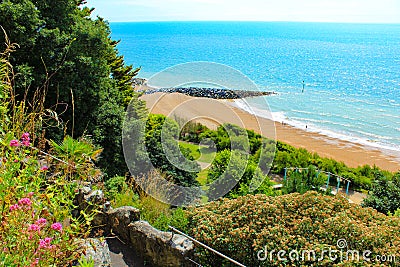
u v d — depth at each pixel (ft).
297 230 10.97
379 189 22.39
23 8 25.36
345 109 97.40
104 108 30.81
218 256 11.87
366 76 165.27
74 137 28.12
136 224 12.16
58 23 29.37
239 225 11.96
